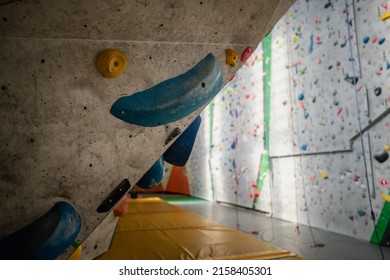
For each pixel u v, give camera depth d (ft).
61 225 2.80
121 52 3.05
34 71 2.82
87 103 3.00
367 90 7.89
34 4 2.77
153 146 3.37
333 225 9.05
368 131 7.88
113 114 3.10
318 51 9.75
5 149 2.74
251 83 13.98
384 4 7.45
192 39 3.52
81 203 3.04
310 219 10.05
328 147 9.21
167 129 3.45
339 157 8.88
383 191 7.43
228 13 3.64
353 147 8.36
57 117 2.91
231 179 15.89
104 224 5.69
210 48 3.68
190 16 3.42
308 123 10.14
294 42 10.98
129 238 7.36
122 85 3.12
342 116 8.71
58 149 2.92
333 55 9.09
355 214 8.26
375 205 7.63
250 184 13.93
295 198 10.83
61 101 2.91
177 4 3.29
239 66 3.99
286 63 11.43
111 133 3.13
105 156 3.12
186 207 15.47
